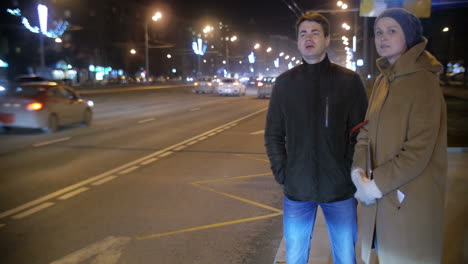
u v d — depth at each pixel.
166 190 7.01
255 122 17.45
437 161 2.25
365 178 2.38
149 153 10.40
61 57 65.94
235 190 7.02
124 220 5.54
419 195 2.24
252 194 6.79
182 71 113.19
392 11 2.38
